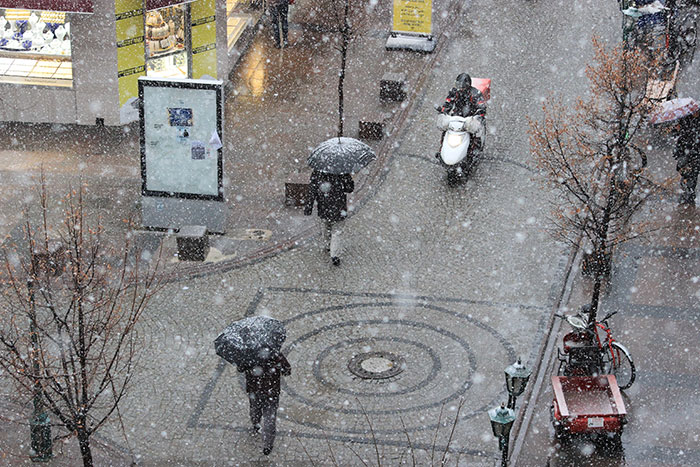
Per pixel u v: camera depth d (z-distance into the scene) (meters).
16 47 29.50
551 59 34.25
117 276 22.20
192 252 23.19
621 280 22.56
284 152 28.56
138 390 18.75
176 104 23.61
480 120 27.27
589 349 18.34
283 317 21.16
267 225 24.98
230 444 17.48
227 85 32.47
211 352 19.97
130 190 26.28
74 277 15.30
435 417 18.17
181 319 20.94
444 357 19.91
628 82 20.39
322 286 22.31
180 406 18.42
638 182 22.22
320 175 22.25
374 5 39.38
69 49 29.52
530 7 38.53
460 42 35.75
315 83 32.88
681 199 25.69
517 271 22.95
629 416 18.25
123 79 28.88
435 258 23.42
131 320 17.34
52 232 23.59
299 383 19.09
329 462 17.06
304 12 37.97
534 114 30.45
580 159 23.64
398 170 27.58
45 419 16.75
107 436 17.62
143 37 29.06
